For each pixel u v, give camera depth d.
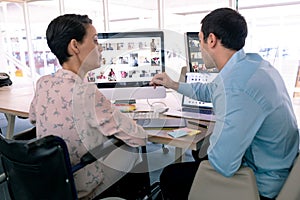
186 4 3.13
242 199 0.92
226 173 0.92
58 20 1.10
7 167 1.14
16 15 4.64
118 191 1.30
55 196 1.04
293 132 1.03
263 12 2.36
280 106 0.97
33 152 0.95
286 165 1.00
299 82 2.13
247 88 0.92
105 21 3.30
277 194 1.00
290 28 2.30
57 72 1.15
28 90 3.01
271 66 1.10
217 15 1.03
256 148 0.99
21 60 4.60
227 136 0.89
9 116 2.63
